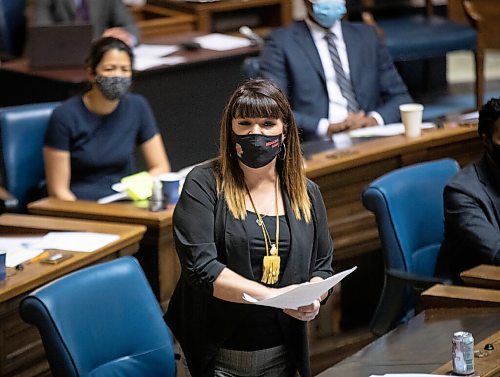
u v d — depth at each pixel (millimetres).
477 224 8914
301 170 7000
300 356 7043
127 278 7348
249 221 6836
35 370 8508
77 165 11086
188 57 14727
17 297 8094
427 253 9539
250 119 6754
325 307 11078
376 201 9219
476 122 12117
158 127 14375
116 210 9773
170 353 7422
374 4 16531
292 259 6895
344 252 11016
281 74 12344
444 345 7152
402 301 9211
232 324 6898
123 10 15367
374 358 7012
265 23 17891
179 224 6840
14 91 14188
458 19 17797
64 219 9609
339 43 12508
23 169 11312
